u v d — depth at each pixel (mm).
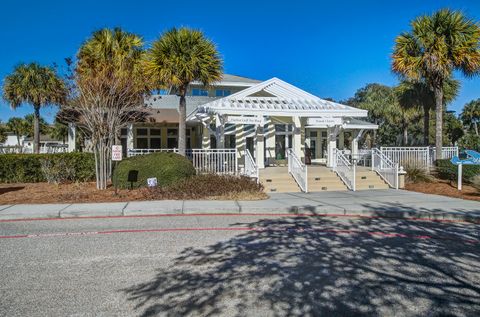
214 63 16281
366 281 5426
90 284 5270
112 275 5641
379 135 51031
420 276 5652
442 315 4359
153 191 13070
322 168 19234
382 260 6461
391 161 16688
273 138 22344
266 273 5750
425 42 18109
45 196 13023
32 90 25828
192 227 9125
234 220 10055
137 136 26688
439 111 19312
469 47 17828
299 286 5215
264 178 15562
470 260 6484
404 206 11641
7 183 17172
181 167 14391
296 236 8219
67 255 6688
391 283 5352
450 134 47625
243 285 5238
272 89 20531
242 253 6848
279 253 6855
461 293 5004
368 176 16969
